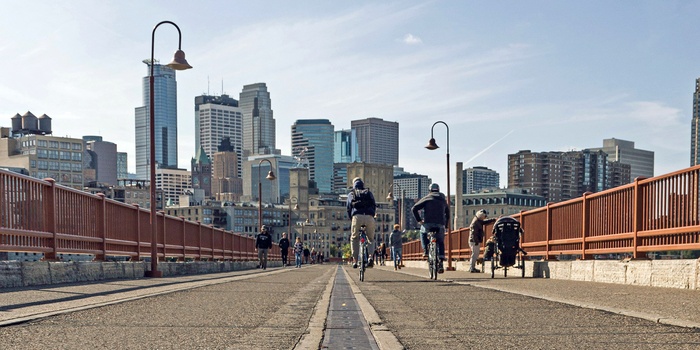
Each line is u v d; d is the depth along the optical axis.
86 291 9.62
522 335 5.04
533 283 12.40
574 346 4.51
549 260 16.62
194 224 26.39
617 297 8.25
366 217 15.09
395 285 12.16
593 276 12.88
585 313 6.48
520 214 19.69
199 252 27.38
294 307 7.38
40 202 12.28
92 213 14.96
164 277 16.86
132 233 17.97
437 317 6.26
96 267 13.74
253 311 6.93
